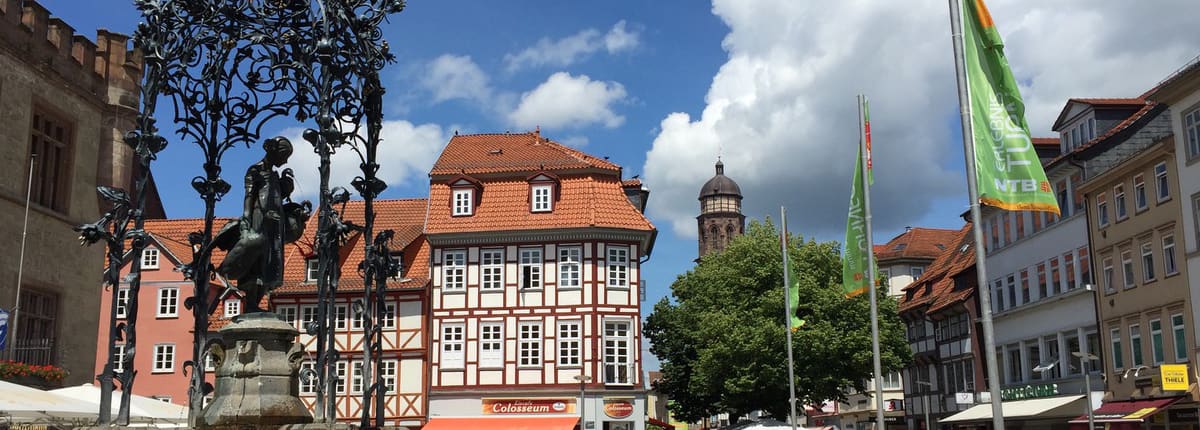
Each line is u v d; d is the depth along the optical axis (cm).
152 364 5066
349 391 5022
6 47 2464
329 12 1335
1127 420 3666
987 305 1489
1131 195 4028
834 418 8950
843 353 4966
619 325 4947
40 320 2625
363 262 1474
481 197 5144
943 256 6862
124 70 2978
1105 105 4488
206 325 1381
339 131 1326
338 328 5097
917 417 6831
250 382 1298
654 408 13012
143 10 1289
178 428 1365
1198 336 3531
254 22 1377
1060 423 4634
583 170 5125
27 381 2244
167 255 5184
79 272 2788
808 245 5309
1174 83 3609
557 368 4878
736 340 4916
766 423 3556
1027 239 5053
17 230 2502
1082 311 4469
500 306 4978
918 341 6788
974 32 1590
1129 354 4044
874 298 2433
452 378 4944
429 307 5119
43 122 2656
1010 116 1561
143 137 1252
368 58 1377
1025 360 5078
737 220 16438
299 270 5209
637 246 5031
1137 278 3981
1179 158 3669
